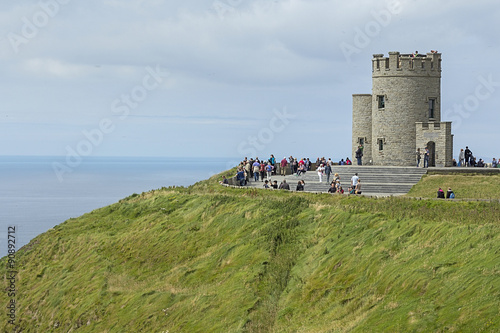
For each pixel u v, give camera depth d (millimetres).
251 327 29781
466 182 60656
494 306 22531
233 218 44625
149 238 46625
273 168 72625
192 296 34969
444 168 67250
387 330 24172
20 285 47281
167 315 34156
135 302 36719
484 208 39594
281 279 33438
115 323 35719
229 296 33156
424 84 77375
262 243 38312
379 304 26734
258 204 45625
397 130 77438
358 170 68938
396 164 77625
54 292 43188
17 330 41594
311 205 42625
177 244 44438
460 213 37000
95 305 38625
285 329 28688
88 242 49719
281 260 35469
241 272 35688
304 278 32656
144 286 39781
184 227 46531
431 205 42312
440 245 29344
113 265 44812
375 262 30281
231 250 39281
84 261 46438
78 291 42031
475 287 24172
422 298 25375
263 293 32656
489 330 21594
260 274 34438
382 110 78375
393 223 33875
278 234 38750
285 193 52062
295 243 37281
